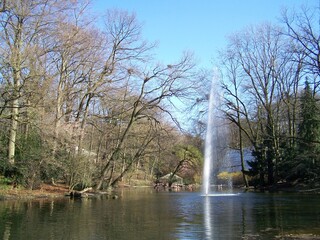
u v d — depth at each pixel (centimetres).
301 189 3012
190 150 4969
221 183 4488
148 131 3569
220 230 1004
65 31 2600
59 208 1603
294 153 3453
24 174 2333
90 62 2967
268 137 3750
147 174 5528
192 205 1758
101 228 1046
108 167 3100
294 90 3869
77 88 3012
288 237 892
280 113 4031
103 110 3506
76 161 2588
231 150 4747
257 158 3853
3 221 1176
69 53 2797
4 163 2267
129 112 3366
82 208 1609
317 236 903
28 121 2162
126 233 964
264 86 3891
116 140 3500
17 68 2019
